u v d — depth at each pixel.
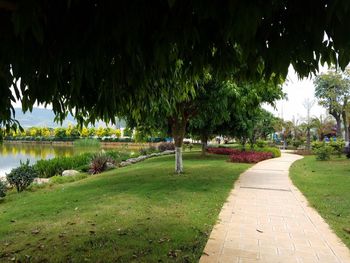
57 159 16.86
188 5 1.93
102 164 15.87
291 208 6.46
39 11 1.78
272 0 1.71
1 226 5.69
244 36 1.70
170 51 2.31
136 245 4.39
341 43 1.78
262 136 39.34
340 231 4.90
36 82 2.48
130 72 2.70
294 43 2.01
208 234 4.78
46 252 4.30
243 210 6.26
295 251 4.09
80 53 2.16
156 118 10.88
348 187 8.80
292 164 16.53
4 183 10.59
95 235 4.88
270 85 3.64
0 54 2.21
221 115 11.27
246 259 3.84
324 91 25.31
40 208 6.95
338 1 1.49
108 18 1.99
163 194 7.82
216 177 10.95
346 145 21.62
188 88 4.20
